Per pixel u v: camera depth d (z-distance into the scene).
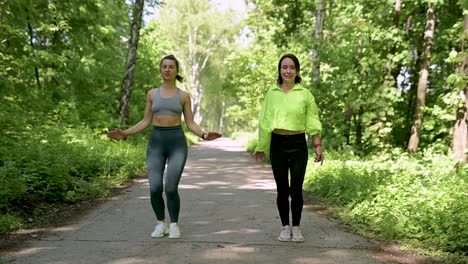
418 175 7.97
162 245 4.02
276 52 22.86
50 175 6.40
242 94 32.50
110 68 19.48
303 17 17.69
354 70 12.55
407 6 13.31
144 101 23.31
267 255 3.74
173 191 4.27
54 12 14.49
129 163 9.98
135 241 4.16
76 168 7.95
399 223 4.57
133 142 16.39
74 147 9.34
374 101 12.08
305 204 6.53
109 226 4.80
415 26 14.27
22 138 8.05
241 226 4.86
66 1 14.88
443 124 14.08
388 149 13.13
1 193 4.93
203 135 4.31
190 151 19.17
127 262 3.49
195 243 4.10
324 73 14.91
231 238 4.30
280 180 4.23
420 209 4.93
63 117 14.05
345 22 13.42
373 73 12.62
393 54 13.04
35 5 13.44
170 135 4.33
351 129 15.10
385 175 7.16
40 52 13.84
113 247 3.94
